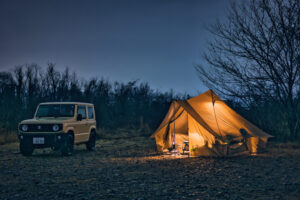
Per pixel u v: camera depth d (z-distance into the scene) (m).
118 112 28.53
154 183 6.88
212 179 7.21
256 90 14.57
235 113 12.75
